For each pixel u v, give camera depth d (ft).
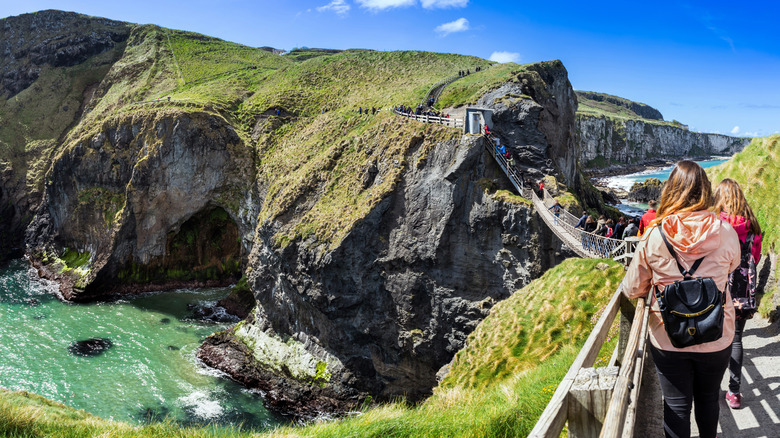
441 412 26.45
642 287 14.71
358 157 184.24
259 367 164.66
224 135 248.93
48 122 387.75
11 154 357.41
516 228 136.67
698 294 12.76
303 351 165.37
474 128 153.17
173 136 241.14
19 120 384.88
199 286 250.98
